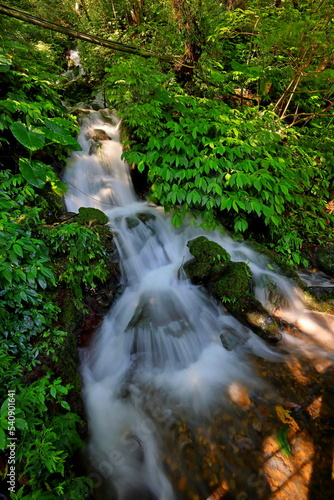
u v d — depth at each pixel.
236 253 4.09
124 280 3.62
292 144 4.58
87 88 8.41
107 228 3.67
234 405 2.35
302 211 4.86
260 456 1.95
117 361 2.86
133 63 3.50
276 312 3.45
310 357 2.84
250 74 4.42
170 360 2.88
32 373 2.01
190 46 4.81
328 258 4.28
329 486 1.75
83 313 2.93
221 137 3.74
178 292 3.56
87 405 2.39
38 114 2.66
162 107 4.17
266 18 4.56
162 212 4.67
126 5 6.99
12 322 2.07
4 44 3.41
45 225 3.05
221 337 3.09
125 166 5.23
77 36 3.67
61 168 4.55
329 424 2.14
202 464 1.94
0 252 2.12
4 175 3.04
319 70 4.57
